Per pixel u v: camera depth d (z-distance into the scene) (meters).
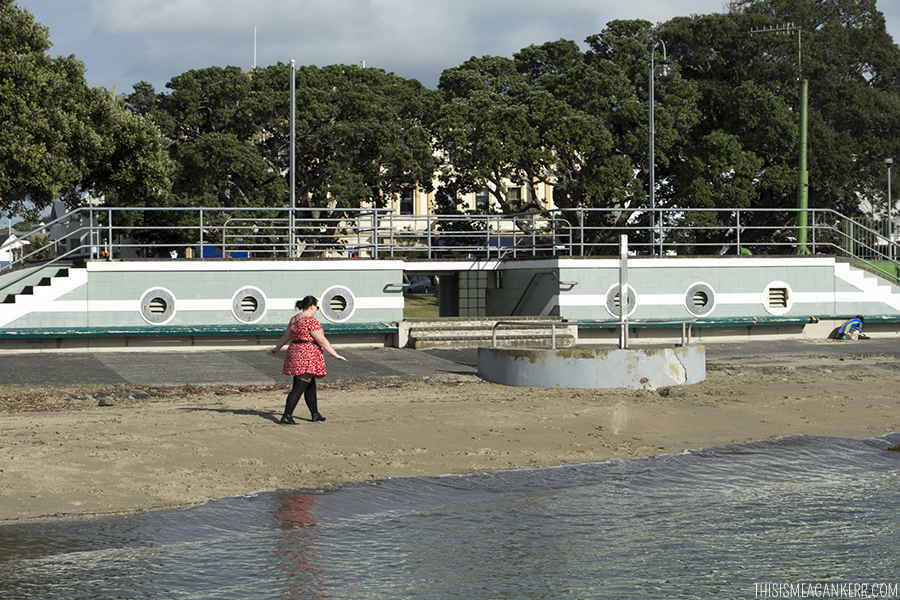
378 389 15.48
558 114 43.34
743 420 13.09
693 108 46.03
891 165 50.00
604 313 22.62
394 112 47.38
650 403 14.11
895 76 54.56
